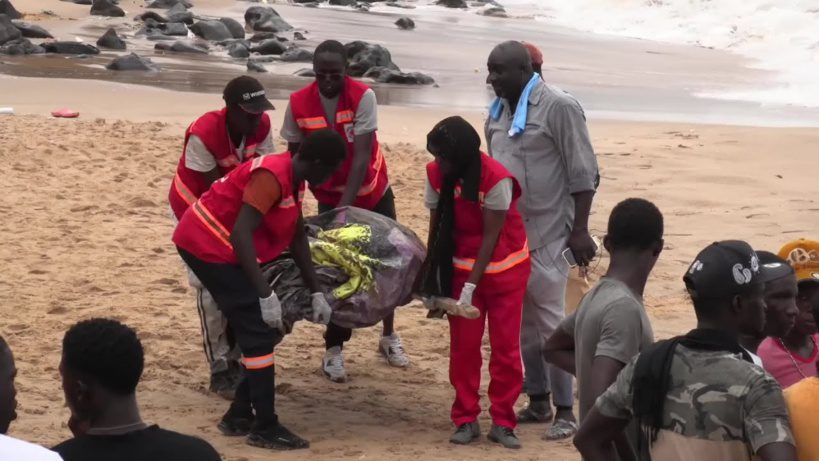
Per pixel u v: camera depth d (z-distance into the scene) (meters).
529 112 7.55
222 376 8.14
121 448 3.80
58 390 7.95
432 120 21.27
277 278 7.27
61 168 15.23
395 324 10.09
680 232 13.38
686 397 4.11
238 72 28.53
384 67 28.89
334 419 7.76
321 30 39.62
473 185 6.91
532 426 7.91
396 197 14.59
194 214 7.04
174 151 16.67
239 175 6.93
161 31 35.78
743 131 20.52
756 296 4.25
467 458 7.04
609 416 4.37
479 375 7.39
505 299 7.19
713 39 42.06
